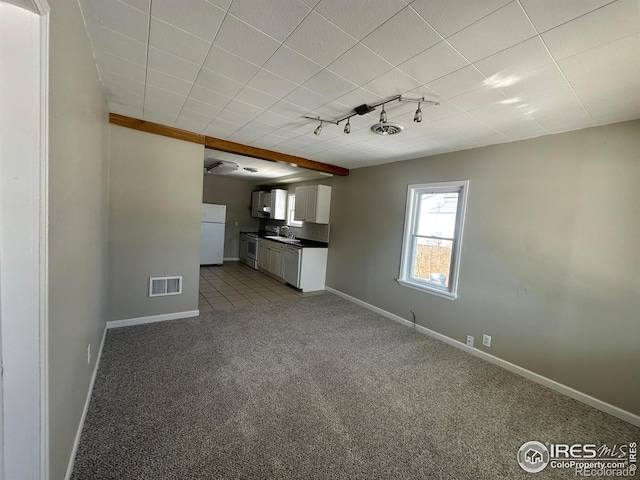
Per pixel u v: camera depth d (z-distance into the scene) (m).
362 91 2.03
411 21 1.29
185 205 3.45
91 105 1.77
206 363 2.54
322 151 3.86
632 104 1.91
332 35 1.44
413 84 1.88
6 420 0.92
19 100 0.86
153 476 1.41
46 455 1.00
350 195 4.96
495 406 2.19
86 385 1.83
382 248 4.29
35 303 0.93
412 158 3.85
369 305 4.47
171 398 2.02
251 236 7.41
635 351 2.10
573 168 2.42
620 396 2.15
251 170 6.09
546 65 1.56
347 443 1.72
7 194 0.87
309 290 5.36
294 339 3.20
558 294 2.49
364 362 2.77
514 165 2.81
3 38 0.83
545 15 1.20
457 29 1.33
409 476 1.53
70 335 1.37
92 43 1.63
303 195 5.80
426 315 3.61
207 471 1.46
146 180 3.18
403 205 3.97
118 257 3.11
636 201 2.11
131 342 2.83
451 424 1.96
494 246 2.94
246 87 2.09
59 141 1.10
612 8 1.13
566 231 2.45
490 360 2.94
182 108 2.60
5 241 0.87
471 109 2.18
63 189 1.18
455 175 3.33
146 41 1.59
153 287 3.35
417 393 2.30
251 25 1.41
